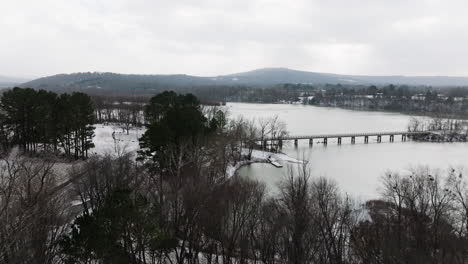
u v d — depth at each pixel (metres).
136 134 91.88
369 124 152.75
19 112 57.44
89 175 36.31
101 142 78.88
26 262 18.56
